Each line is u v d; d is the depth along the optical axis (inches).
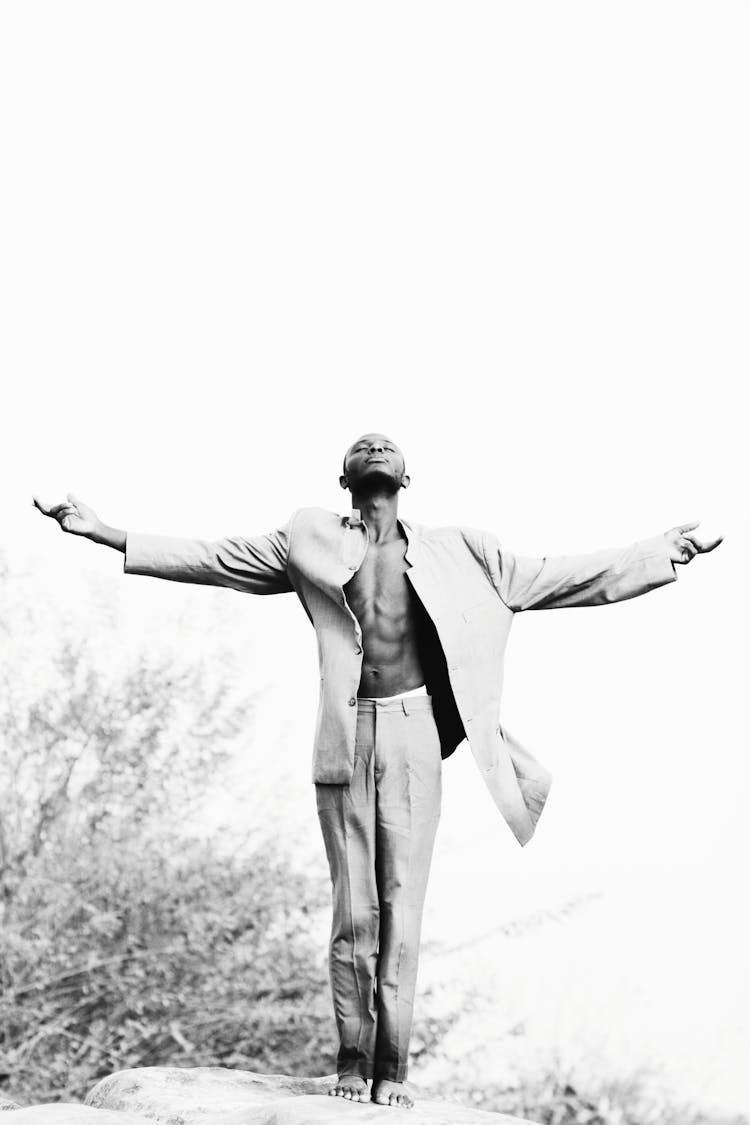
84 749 419.2
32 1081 386.0
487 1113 219.0
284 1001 415.5
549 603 237.8
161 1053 402.0
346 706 231.0
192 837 421.1
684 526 237.3
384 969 226.5
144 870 407.2
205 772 423.2
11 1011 383.6
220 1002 404.2
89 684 423.8
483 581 237.9
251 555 241.9
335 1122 204.1
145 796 418.6
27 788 415.2
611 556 235.9
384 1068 223.6
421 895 231.0
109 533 237.9
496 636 235.6
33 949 385.4
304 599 239.6
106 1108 239.6
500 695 234.7
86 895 402.9
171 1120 231.9
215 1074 261.4
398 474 241.0
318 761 231.6
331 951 230.5
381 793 231.1
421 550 238.5
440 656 238.2
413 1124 206.2
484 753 230.2
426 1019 432.1
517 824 229.9
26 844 409.7
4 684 419.8
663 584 233.8
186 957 407.5
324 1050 413.4
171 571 239.6
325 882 428.8
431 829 232.7
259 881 421.4
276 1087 252.7
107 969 400.5
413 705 233.9
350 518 241.1
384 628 235.1
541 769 237.8
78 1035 396.2
